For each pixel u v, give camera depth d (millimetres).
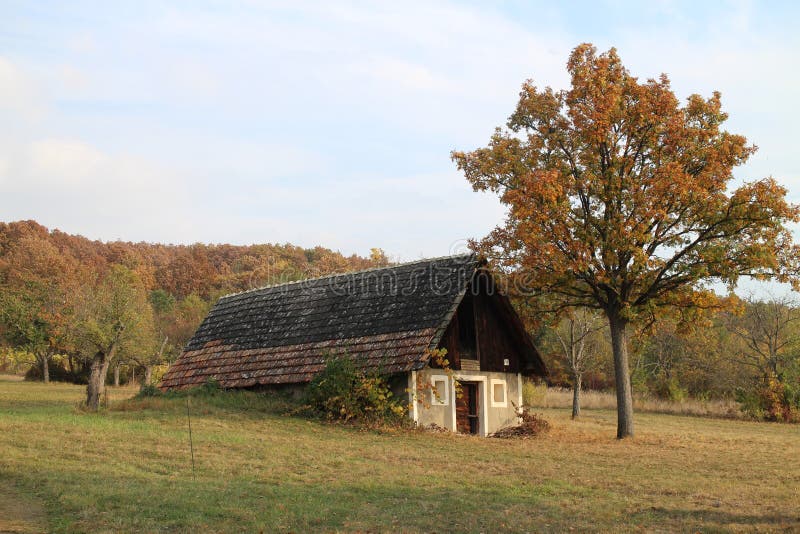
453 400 26875
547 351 51625
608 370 58312
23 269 80812
